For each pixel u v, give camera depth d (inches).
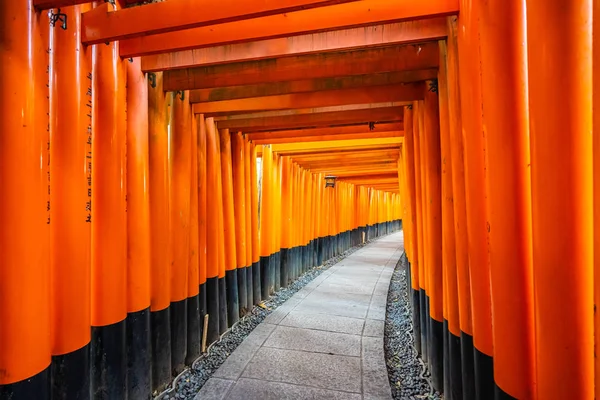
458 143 86.7
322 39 97.2
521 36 59.8
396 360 165.6
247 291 230.8
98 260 99.3
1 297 68.6
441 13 76.9
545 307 49.8
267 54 103.0
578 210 46.9
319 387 133.8
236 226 218.4
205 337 168.7
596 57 39.6
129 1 99.8
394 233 1059.3
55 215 82.7
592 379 46.9
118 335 103.4
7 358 69.1
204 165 170.4
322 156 314.2
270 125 186.1
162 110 128.3
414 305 170.9
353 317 221.1
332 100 144.9
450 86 88.2
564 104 46.9
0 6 68.4
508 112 60.6
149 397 120.0
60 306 83.7
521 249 60.0
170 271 140.8
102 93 97.7
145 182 116.6
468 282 87.7
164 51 97.7
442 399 124.3
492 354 73.0
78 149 86.0
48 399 76.9
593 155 40.4
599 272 39.8
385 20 79.0
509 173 60.7
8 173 68.6
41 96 74.5
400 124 209.8
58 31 81.7
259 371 146.7
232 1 74.8
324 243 454.9
